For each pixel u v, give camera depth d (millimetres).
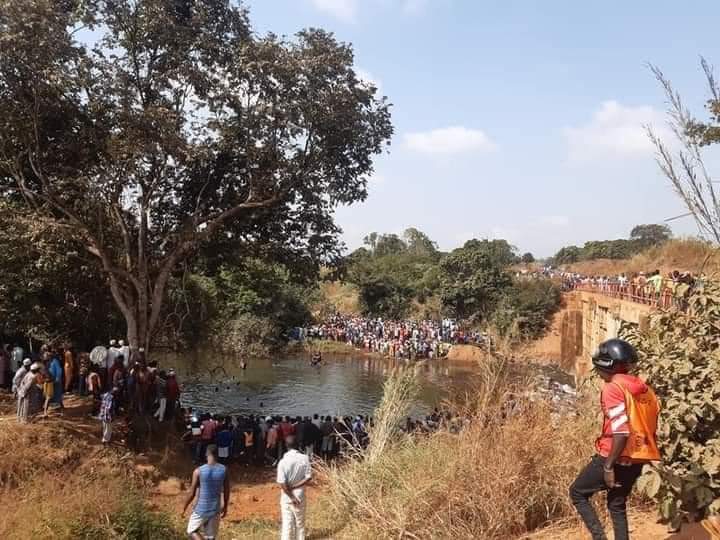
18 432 12898
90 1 15922
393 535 6871
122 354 16672
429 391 21875
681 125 5496
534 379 7934
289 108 16281
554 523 6496
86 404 16562
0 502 10320
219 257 20625
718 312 5922
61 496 10156
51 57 14422
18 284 17250
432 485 7000
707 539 5105
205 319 24453
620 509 4512
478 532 6484
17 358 17250
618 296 26062
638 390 4477
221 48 16797
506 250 78438
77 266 18344
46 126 16703
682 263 33094
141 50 16797
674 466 5191
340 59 16547
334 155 18078
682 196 5301
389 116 18172
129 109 15359
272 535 10391
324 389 32562
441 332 46406
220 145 16969
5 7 13578
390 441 9062
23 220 15297
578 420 7320
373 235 92125
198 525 8586
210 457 8844
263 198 18359
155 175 17516
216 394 30203
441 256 69000
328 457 16484
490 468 6762
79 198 17062
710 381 5441
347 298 67438
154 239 19484
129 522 9641
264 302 42906
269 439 16453
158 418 16594
